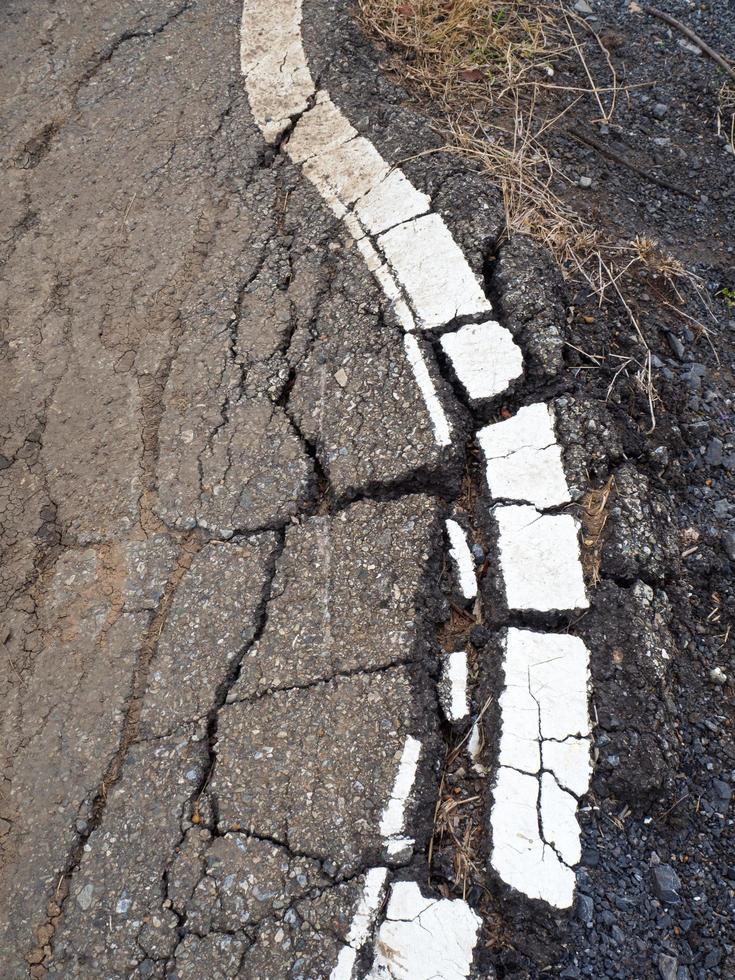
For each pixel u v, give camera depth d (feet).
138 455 9.53
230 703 7.92
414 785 7.30
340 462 8.94
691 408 9.55
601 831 7.22
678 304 10.25
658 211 11.13
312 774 7.47
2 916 7.38
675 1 13.19
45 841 7.63
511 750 7.48
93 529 9.21
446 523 8.62
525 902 6.88
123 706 8.11
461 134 11.10
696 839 7.37
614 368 9.40
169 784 7.65
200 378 9.84
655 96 12.11
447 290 9.77
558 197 10.80
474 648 8.18
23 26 13.50
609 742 7.44
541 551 8.30
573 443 8.76
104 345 10.36
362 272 10.13
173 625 8.45
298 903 7.00
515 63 12.07
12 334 10.65
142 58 12.75
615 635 7.87
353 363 9.52
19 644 8.70
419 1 12.32
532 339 9.32
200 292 10.46
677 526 8.76
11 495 9.59
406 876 7.02
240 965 6.84
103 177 11.67
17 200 11.72
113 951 7.06
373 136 11.20
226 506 8.95
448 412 9.00
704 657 8.16
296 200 10.94
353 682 7.79
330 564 8.43
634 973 6.76
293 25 12.44
